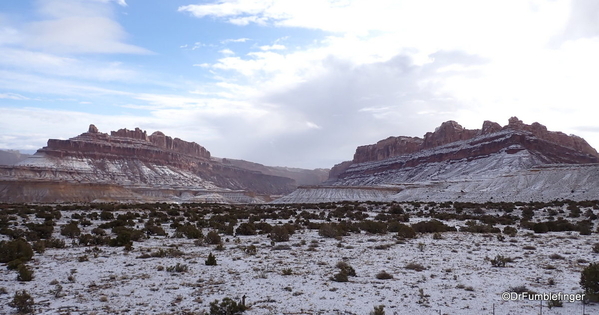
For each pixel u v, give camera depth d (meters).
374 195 153.12
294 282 19.41
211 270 22.00
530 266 22.94
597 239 34.09
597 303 15.93
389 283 19.25
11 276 20.31
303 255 26.61
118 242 30.64
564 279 19.84
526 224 44.34
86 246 30.12
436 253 27.50
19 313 14.66
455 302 16.20
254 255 26.48
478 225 42.91
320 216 61.41
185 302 16.20
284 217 58.56
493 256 26.30
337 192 163.62
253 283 19.22
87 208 73.56
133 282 19.34
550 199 98.31
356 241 33.47
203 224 45.94
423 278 20.00
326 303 16.14
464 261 24.61
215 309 14.27
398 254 27.11
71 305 15.78
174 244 31.53
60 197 175.00
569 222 47.47
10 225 43.09
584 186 100.81
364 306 15.77
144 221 51.44
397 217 58.06
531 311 15.03
